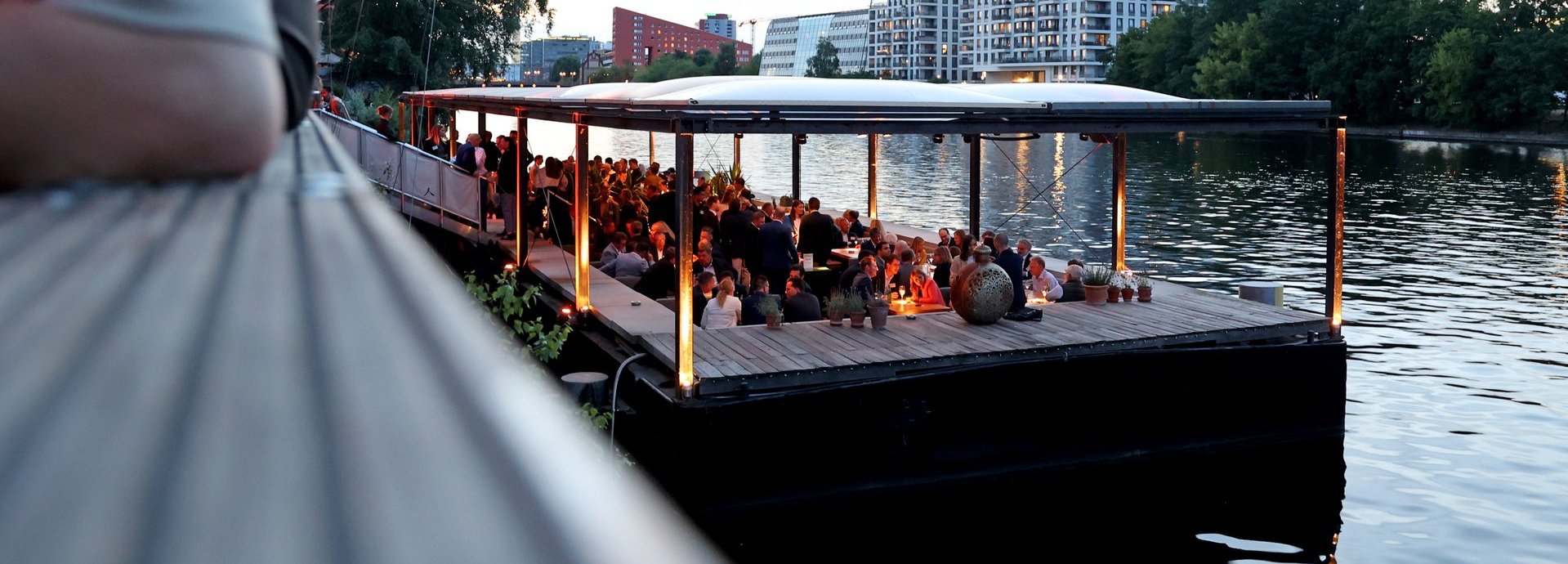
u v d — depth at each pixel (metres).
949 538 11.02
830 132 12.82
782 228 16.48
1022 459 12.30
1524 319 21.25
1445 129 93.50
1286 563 10.51
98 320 0.59
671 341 12.80
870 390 11.69
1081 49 185.88
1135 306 14.90
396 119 41.50
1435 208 40.84
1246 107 14.27
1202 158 68.94
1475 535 11.12
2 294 0.64
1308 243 31.81
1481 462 13.23
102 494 0.41
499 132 85.94
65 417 0.46
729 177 27.72
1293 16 105.31
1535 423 14.74
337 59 22.42
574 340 14.82
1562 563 10.46
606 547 0.39
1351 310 22.30
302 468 0.43
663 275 16.47
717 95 13.00
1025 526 11.30
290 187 0.99
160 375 0.51
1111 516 11.59
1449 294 23.84
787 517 11.42
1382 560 10.59
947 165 63.78
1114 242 18.36
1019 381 12.24
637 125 13.34
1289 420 13.52
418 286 0.66
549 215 19.73
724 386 11.41
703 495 11.27
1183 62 125.88
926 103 13.30
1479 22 91.19
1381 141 88.50
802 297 14.47
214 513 0.40
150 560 0.37
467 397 0.50
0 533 0.38
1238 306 14.87
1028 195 46.31
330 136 1.74
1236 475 12.71
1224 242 32.09
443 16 48.00
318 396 0.49
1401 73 97.19
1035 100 14.78
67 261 0.71
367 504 0.41
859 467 11.69
